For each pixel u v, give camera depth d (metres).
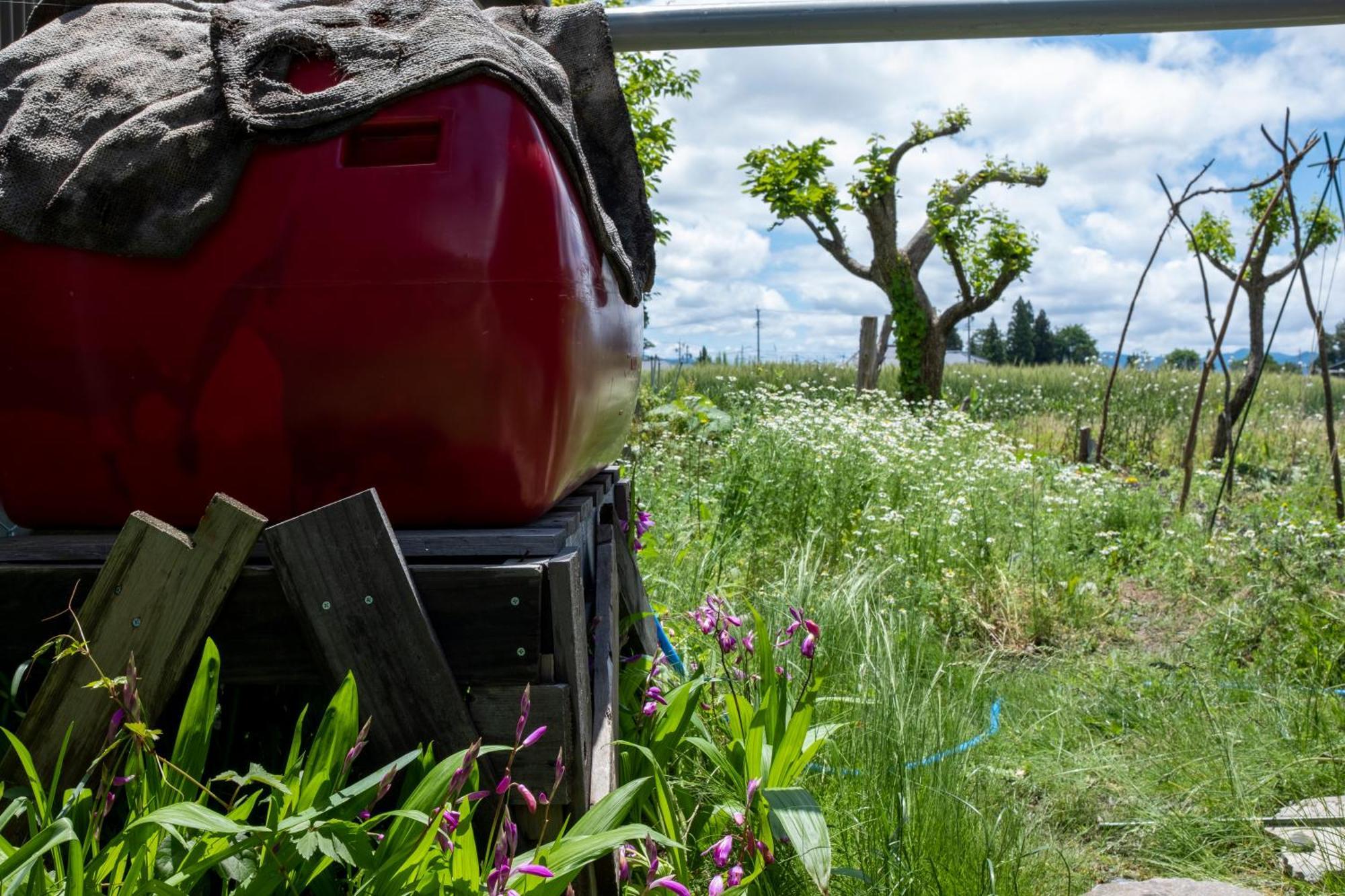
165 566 1.97
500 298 2.19
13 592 2.13
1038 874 2.90
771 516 7.00
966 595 6.16
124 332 2.25
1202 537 7.59
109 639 1.97
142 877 1.65
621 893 2.01
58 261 2.24
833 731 2.86
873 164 18.27
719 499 7.07
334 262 2.20
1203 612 5.94
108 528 2.44
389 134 2.25
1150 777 3.67
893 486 8.12
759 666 3.02
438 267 2.18
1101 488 8.71
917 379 18.83
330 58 2.32
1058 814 3.47
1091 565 7.05
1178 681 4.57
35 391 2.29
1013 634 5.77
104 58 2.46
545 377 2.25
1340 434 13.14
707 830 2.68
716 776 3.00
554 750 2.04
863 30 5.00
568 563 2.12
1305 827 3.20
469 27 2.37
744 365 19.17
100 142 2.22
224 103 2.29
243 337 2.23
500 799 2.00
